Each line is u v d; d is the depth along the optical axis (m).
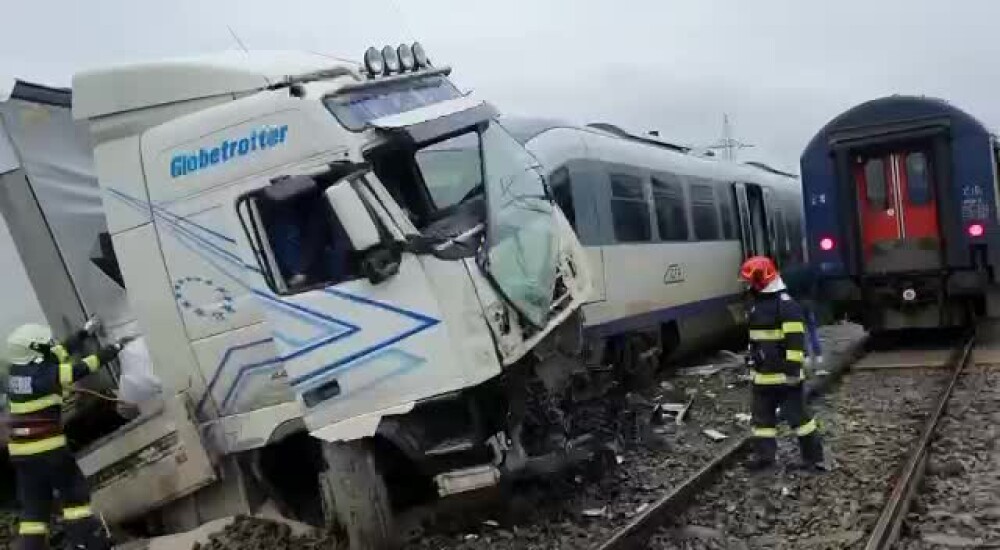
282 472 7.25
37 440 6.86
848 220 14.95
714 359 16.44
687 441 9.80
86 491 7.02
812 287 16.02
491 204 6.62
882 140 14.67
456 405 6.38
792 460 8.59
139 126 6.96
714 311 16.09
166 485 7.09
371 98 6.62
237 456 7.02
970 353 14.12
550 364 7.21
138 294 6.98
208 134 6.66
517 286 6.52
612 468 8.16
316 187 6.20
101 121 7.04
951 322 14.84
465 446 6.29
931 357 14.12
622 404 9.62
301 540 6.77
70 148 8.94
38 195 8.59
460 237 6.34
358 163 6.16
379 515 6.41
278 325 6.41
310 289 6.33
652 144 15.15
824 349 16.41
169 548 6.98
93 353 8.09
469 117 6.98
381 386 6.17
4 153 8.48
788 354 8.09
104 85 7.02
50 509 7.01
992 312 15.06
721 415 10.97
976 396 10.87
